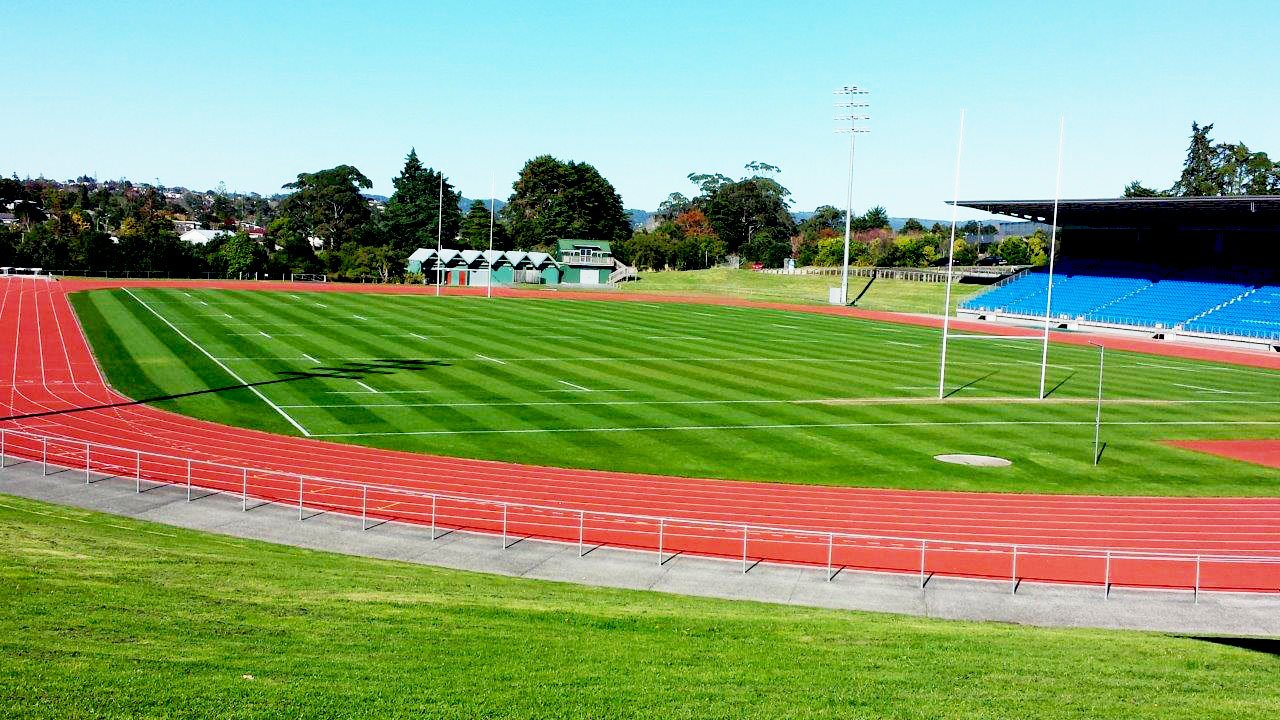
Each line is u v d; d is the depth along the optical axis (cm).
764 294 12144
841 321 8981
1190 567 2486
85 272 11831
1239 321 8106
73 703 1228
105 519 2494
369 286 11606
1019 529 2780
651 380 5103
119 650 1413
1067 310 9338
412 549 2414
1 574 1719
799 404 4584
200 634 1519
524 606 1872
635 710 1342
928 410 4566
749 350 6469
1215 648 1808
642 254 15550
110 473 3019
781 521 2794
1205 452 3884
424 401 4381
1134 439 4091
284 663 1425
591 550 2472
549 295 11262
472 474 3209
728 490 3114
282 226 17300
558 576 2255
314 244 18800
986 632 1875
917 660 1627
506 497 2942
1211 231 9531
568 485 3108
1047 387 5394
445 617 1734
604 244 14650
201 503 2736
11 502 2575
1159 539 2712
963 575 2377
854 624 1894
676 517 2800
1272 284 8662
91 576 1783
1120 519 2917
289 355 5600
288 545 2384
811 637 1758
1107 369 6250
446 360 5581
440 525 2641
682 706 1364
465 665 1479
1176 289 9081
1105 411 4712
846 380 5344
